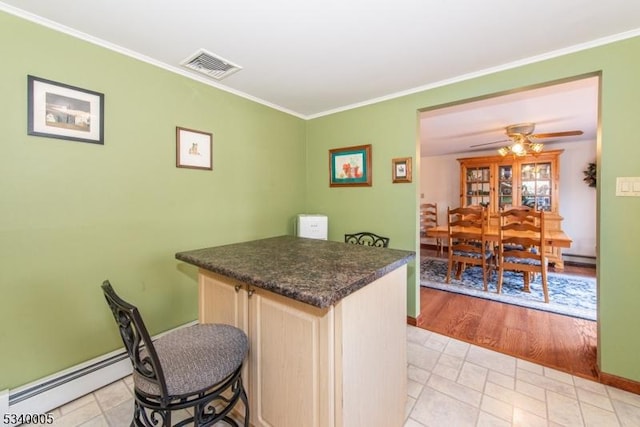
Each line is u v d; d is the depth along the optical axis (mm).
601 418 1443
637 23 1537
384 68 2076
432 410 1507
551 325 2465
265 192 2779
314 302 873
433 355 2025
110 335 1746
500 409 1512
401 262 1358
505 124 3607
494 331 2377
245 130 2562
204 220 2248
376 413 1193
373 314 1159
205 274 1511
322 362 997
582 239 4699
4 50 1371
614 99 1658
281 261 1342
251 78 2232
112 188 1741
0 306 1388
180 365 1031
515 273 4047
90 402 1576
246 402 1210
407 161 2529
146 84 1889
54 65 1516
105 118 1703
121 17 1477
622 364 1660
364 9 1434
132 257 1841
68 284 1587
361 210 2855
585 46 1734
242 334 1241
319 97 2648
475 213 3504
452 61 1971
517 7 1414
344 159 2941
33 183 1462
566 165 4824
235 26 1569
